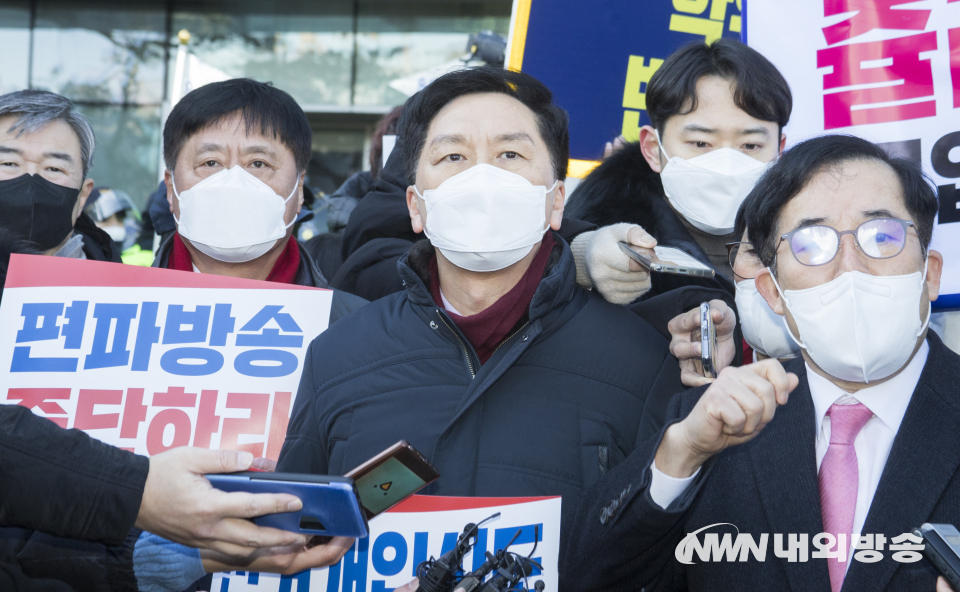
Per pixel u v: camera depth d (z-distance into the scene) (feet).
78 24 33.81
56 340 7.88
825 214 6.42
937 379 6.37
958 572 5.20
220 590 7.08
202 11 33.94
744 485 6.59
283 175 9.37
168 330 7.95
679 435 5.97
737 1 12.14
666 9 12.16
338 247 13.48
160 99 33.68
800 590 6.15
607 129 12.09
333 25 33.60
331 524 6.04
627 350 7.50
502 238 7.34
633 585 6.72
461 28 33.40
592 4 12.15
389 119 13.23
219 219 9.02
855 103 9.93
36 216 9.51
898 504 6.02
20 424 6.22
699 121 9.69
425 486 6.60
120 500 6.04
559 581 6.77
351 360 7.59
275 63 33.68
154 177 33.37
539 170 7.58
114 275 8.10
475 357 7.43
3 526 6.30
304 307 8.11
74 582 6.76
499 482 7.00
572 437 7.13
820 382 6.73
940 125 9.59
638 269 7.82
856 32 9.98
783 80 9.67
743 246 7.97
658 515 5.98
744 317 8.07
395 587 6.73
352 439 7.23
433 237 7.54
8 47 33.60
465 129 7.51
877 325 6.18
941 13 9.71
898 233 6.22
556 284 7.37
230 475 6.12
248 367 7.87
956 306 9.30
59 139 9.82
